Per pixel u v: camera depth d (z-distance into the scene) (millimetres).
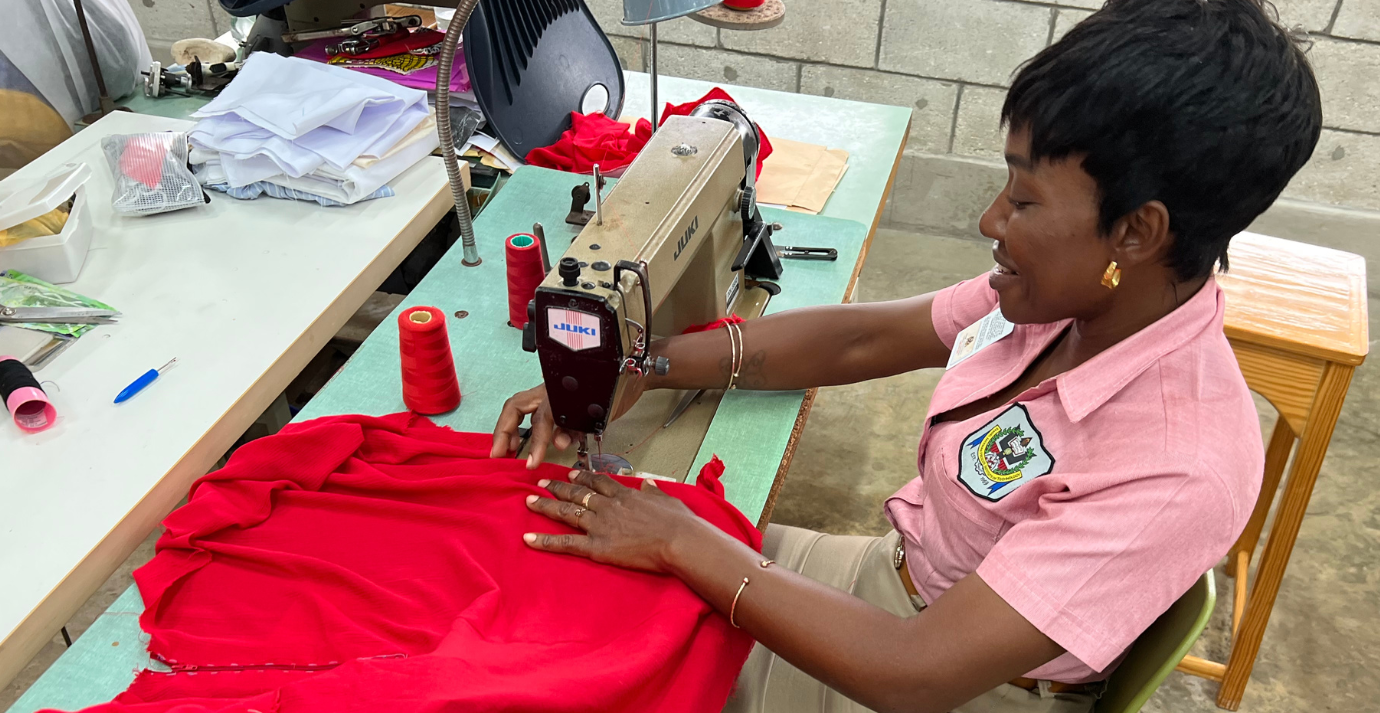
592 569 1145
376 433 1294
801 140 2172
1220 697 2094
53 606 1127
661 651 1021
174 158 1832
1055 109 838
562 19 2229
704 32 3494
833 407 2896
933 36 3279
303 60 2004
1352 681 2152
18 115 2256
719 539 1111
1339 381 1713
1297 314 1774
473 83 1956
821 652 1020
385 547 1169
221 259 1672
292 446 1242
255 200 1841
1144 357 967
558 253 1729
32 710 997
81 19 2051
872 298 3305
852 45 3383
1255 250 1979
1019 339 1189
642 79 2457
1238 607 2115
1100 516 914
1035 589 931
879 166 2082
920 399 2934
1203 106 791
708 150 1371
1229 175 822
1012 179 930
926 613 998
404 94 1946
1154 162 818
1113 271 913
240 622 1078
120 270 1631
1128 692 1055
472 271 1704
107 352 1455
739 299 1618
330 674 949
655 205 1248
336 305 1603
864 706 1098
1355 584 2361
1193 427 917
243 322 1529
